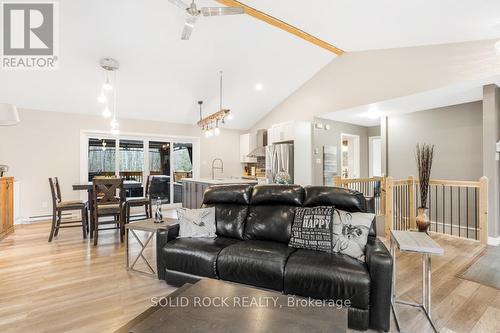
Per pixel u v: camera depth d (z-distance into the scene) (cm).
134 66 463
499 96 396
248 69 530
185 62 475
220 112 473
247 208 295
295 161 591
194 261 243
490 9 289
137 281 270
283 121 688
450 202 493
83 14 349
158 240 269
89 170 610
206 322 132
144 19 367
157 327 128
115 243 398
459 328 193
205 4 348
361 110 544
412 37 395
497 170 393
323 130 629
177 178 736
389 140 592
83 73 460
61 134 569
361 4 329
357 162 708
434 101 469
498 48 269
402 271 294
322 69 579
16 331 189
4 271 293
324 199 261
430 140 524
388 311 183
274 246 239
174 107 636
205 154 769
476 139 464
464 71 370
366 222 234
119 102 575
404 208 486
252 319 134
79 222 503
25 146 533
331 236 231
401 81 443
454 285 260
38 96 507
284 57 514
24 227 496
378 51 475
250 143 783
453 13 306
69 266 308
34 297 237
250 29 418
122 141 652
